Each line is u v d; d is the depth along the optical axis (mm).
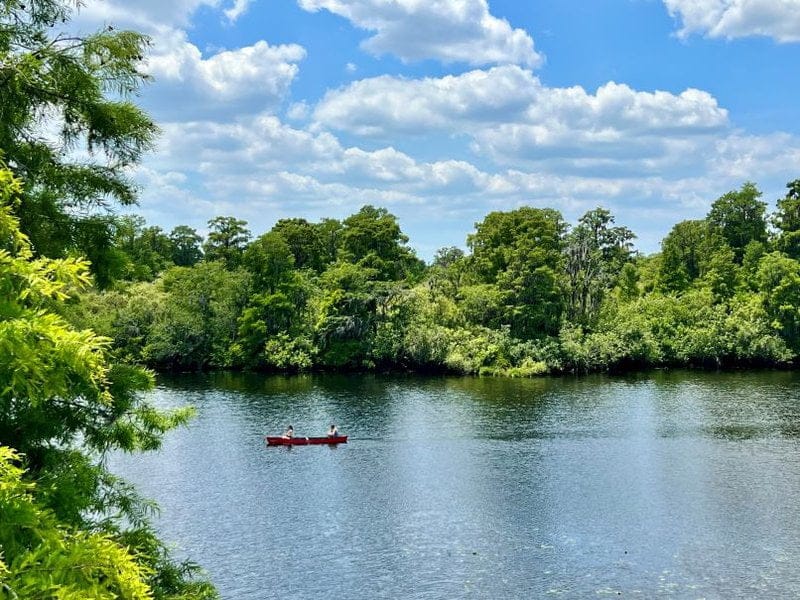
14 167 9688
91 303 79500
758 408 53281
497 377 74312
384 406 55406
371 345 79188
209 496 32156
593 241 117938
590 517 29062
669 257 101375
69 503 8242
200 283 83688
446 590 22469
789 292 82438
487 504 30812
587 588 22516
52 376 5570
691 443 41500
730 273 96562
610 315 85875
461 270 94500
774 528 27562
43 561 5211
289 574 23750
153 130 10781
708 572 23609
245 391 63562
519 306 80688
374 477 35250
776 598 21688
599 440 42625
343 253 96625
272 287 83938
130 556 5613
